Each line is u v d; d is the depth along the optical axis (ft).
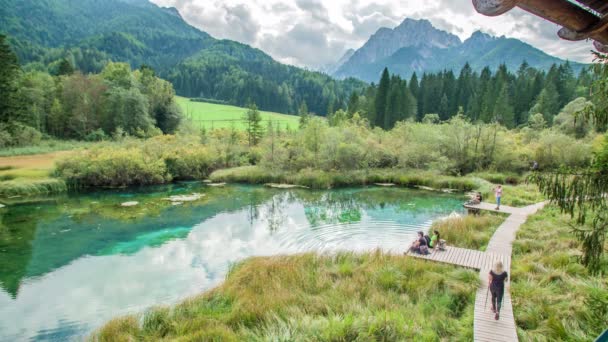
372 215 78.38
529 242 51.65
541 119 160.35
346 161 121.90
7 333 34.63
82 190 102.63
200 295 39.14
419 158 128.16
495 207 75.87
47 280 46.14
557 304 32.76
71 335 34.40
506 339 28.63
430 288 38.42
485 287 38.19
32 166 112.37
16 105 149.79
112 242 60.59
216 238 63.00
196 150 128.16
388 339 28.32
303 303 35.50
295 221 73.97
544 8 8.20
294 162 125.59
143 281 45.88
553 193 20.84
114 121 183.52
